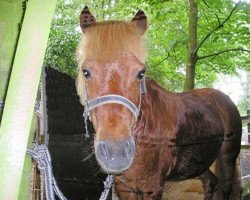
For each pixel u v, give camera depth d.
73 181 2.54
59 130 2.34
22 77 0.90
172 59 6.74
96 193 2.94
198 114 2.78
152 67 6.05
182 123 2.49
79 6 8.30
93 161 2.75
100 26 1.89
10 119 0.89
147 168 2.17
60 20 7.54
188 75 5.11
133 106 1.79
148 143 2.15
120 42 1.80
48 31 0.94
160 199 2.30
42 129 2.16
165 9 6.38
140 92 1.95
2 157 0.88
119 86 1.75
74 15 8.04
